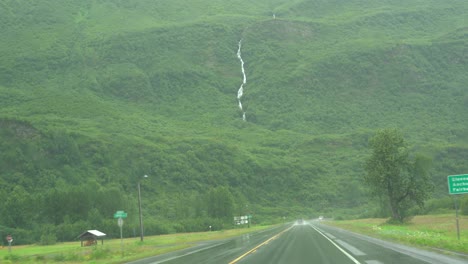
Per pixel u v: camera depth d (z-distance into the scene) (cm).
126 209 10531
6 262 3975
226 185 15975
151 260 3064
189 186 15325
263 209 14950
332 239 3950
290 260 2348
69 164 14475
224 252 3172
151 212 12188
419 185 7425
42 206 9988
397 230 4828
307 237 4416
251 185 16788
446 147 17362
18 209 9650
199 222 10212
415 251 2534
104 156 15688
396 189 7462
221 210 11069
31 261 4050
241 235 6203
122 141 17438
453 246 2567
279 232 6006
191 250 3759
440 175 14912
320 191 16400
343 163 18925
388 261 2122
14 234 8894
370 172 7638
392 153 7481
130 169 15475
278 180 17175
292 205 15712
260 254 2795
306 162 19100
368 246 3048
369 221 8800
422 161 7450
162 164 15962
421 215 9838
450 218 7650
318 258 2380
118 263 3112
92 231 6500
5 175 13062
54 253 4956
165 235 8844
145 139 19162
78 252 4653
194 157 17238
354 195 15600
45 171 13625
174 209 12125
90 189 10481
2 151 13888
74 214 10038
